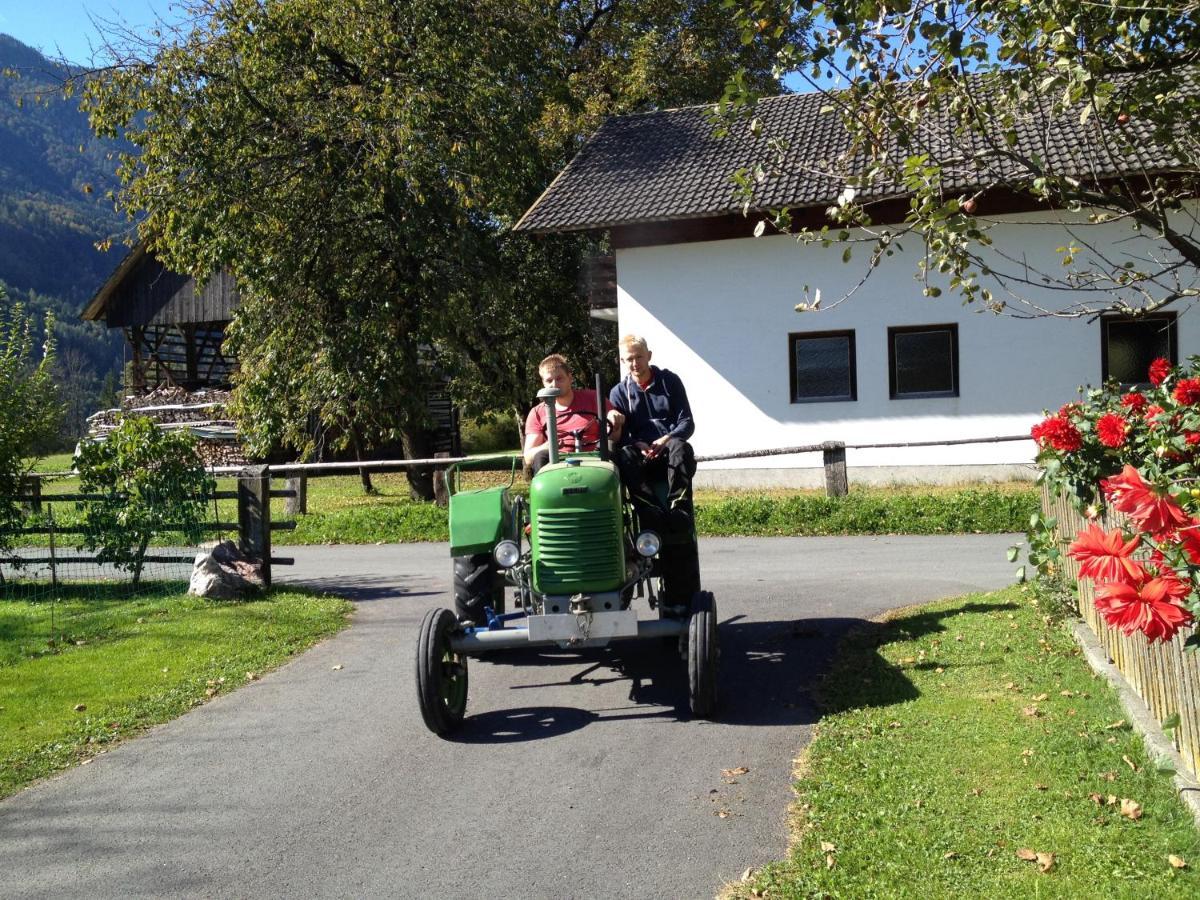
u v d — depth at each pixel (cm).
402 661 784
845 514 1311
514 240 2306
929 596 890
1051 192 608
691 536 673
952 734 538
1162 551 365
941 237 581
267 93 1923
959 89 610
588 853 444
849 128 632
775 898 393
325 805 514
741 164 1906
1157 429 552
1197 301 1576
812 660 714
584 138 2650
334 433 2359
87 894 433
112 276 3431
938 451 1780
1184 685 447
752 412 1867
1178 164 659
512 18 2038
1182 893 364
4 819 518
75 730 650
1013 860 402
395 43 1923
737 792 496
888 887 390
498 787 524
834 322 1811
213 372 3838
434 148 1881
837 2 577
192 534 1124
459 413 3484
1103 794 448
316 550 1449
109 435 1146
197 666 789
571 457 646
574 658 759
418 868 440
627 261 1912
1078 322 1683
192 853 467
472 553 688
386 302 1917
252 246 1897
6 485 1155
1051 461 624
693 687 591
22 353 1205
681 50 2748
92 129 1931
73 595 1116
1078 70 536
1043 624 728
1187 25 611
